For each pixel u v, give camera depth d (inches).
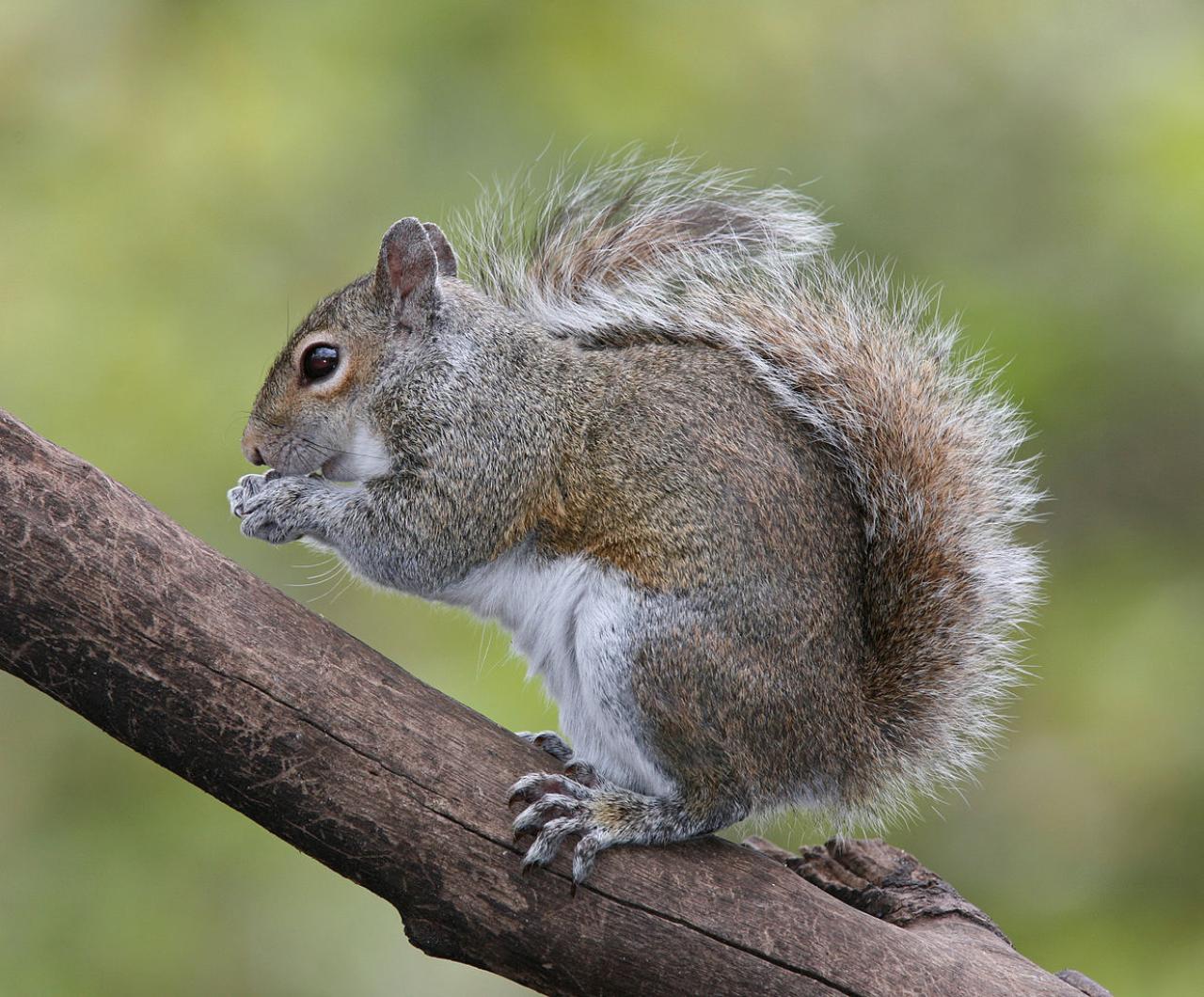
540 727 447.5
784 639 275.4
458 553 299.9
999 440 313.7
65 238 523.5
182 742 244.4
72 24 558.9
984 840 491.8
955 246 533.0
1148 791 485.1
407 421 306.5
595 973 255.8
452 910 252.8
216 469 494.3
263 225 528.4
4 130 543.2
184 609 243.1
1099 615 503.5
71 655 239.5
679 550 276.8
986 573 304.0
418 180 525.3
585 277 336.5
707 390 294.5
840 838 316.5
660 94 547.8
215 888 470.0
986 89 558.9
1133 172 531.5
